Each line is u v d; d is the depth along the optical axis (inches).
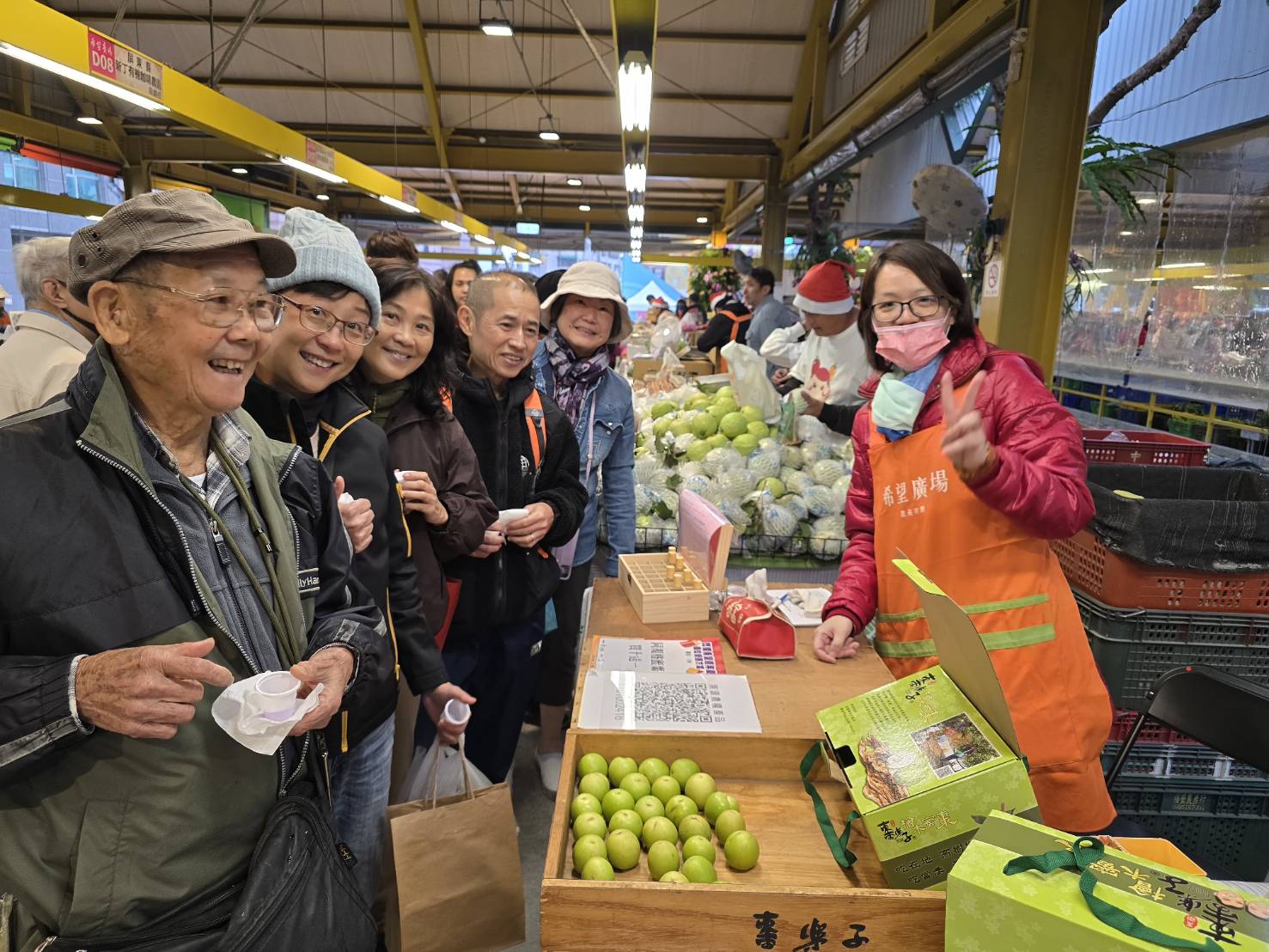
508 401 86.4
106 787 36.9
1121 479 108.4
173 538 38.7
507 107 427.5
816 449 128.1
